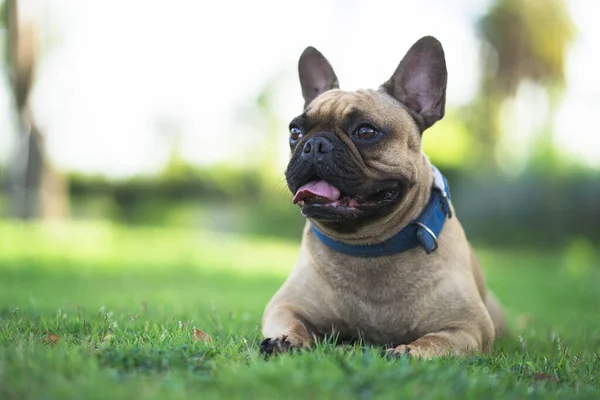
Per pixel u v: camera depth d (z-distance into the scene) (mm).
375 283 1147
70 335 1079
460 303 1143
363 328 1163
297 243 4988
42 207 4477
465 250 1208
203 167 6184
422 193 1156
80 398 820
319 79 1333
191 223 5941
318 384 856
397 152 1134
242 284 2422
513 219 4945
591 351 1222
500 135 6109
